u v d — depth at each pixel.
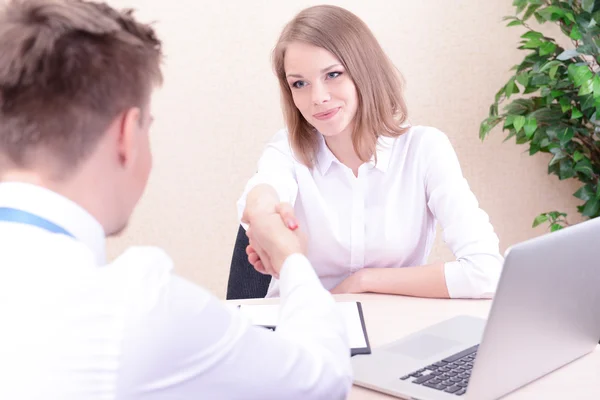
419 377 1.16
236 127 3.33
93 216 0.75
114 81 0.73
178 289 0.71
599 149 3.04
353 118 1.85
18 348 0.64
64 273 0.67
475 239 1.72
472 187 3.41
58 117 0.71
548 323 1.11
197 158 3.33
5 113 0.71
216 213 3.39
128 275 0.69
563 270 1.09
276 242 1.18
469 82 3.34
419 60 3.31
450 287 1.65
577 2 2.91
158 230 3.36
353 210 1.92
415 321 1.49
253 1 3.24
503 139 3.37
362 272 1.74
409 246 1.92
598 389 1.12
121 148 0.76
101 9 0.78
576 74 2.69
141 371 0.66
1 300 0.65
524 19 2.94
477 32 3.30
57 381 0.64
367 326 1.46
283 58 1.83
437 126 3.36
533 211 3.43
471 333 1.38
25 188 0.71
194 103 3.28
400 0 3.27
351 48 1.76
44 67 0.71
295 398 0.77
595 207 3.05
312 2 3.27
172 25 3.21
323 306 0.91
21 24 0.72
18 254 0.68
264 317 1.49
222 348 0.72
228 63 3.28
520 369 1.11
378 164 1.90
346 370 0.85
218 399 0.72
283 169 1.95
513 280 0.99
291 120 1.91
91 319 0.65
